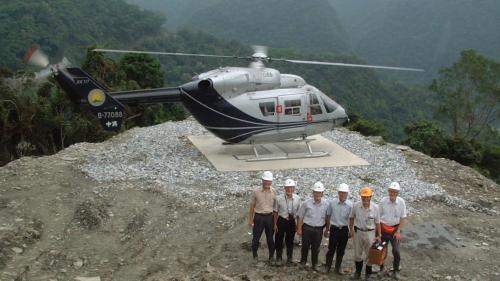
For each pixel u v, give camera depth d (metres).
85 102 15.20
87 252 10.44
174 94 16.03
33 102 28.44
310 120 16.98
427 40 139.50
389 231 9.38
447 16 141.75
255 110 16.34
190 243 10.93
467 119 42.44
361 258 9.33
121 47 93.25
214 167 15.80
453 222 12.46
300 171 15.60
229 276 9.41
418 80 125.06
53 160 15.92
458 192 14.84
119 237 11.11
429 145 28.58
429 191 14.29
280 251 9.89
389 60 138.62
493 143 42.75
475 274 9.84
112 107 15.32
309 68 74.94
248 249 10.62
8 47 67.44
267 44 136.00
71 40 82.75
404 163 17.05
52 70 15.03
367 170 16.06
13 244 10.32
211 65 91.94
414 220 12.46
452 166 17.34
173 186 13.78
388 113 69.38
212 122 16.36
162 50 94.94
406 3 156.50
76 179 14.25
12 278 9.16
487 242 11.42
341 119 17.58
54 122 28.45
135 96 15.77
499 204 14.28
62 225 11.45
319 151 17.83
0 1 80.69
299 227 9.53
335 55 81.25
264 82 16.72
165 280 9.16
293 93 16.81
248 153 17.42
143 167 15.60
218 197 13.14
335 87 72.19
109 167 15.34
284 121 16.67
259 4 150.38
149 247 10.74
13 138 27.27
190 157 16.94
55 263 9.95
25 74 31.36
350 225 9.30
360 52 145.38
